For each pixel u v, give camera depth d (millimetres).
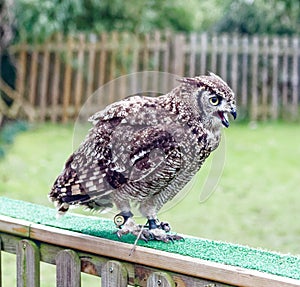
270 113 11820
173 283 2479
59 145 9516
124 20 12500
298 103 12109
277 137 10266
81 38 11227
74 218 3027
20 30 11156
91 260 2730
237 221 6406
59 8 11547
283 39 11805
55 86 11234
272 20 12938
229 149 9391
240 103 11805
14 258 5316
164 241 2723
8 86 11250
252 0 13031
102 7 12250
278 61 11984
